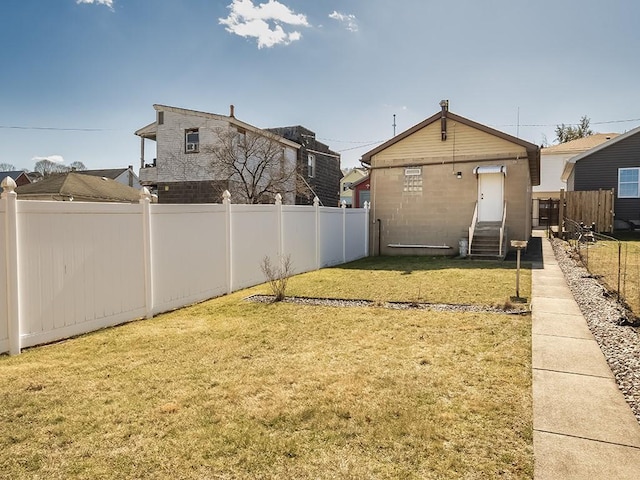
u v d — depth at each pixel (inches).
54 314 206.2
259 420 124.3
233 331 224.5
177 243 284.2
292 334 216.4
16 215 189.0
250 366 170.6
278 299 302.8
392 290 332.2
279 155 820.6
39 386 151.7
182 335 218.1
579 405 132.0
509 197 568.1
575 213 713.0
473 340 198.4
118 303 241.0
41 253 200.1
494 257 518.3
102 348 196.9
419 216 616.1
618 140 759.1
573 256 482.9
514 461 102.5
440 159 601.6
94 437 115.8
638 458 103.6
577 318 234.7
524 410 129.0
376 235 639.8
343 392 143.1
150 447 110.4
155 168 806.5
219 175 746.2
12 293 187.2
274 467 101.0
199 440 113.5
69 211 212.8
